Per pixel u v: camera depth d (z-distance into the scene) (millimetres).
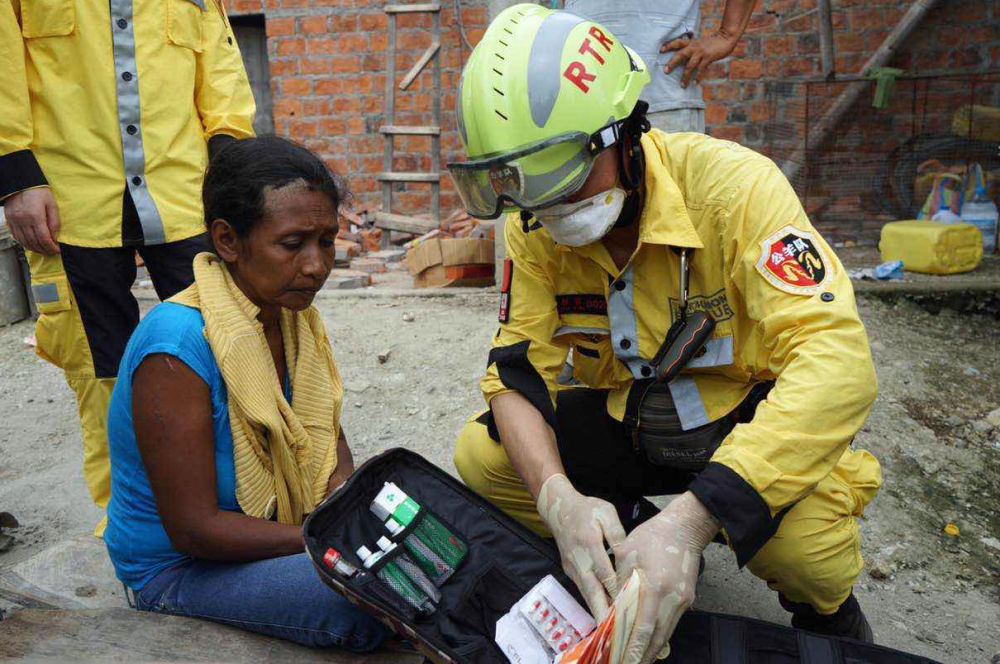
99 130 2393
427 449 3270
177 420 1563
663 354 1860
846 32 6715
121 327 2539
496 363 1888
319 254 1603
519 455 1772
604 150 1587
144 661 1573
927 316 4641
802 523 1738
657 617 1366
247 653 1622
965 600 2492
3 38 2227
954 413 3568
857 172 6648
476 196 1702
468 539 1703
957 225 5074
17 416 3744
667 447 1984
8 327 4730
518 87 1578
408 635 1506
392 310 4691
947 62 6641
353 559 1595
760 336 1790
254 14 7297
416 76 6938
